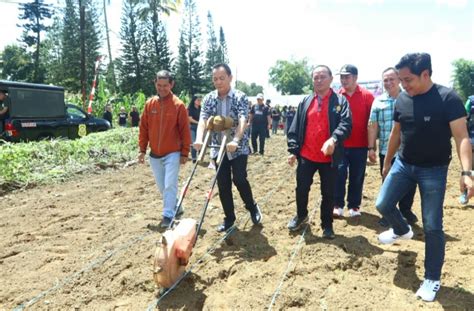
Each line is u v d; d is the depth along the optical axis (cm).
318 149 483
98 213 648
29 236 534
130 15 4444
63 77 4425
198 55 5541
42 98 1277
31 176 888
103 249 481
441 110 350
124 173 1026
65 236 535
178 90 5491
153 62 4581
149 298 371
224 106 503
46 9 5553
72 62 4281
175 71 5372
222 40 6956
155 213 641
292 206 682
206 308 351
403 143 379
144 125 564
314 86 478
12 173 850
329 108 475
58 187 860
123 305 360
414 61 349
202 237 518
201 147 469
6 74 5747
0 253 476
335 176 488
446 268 425
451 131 355
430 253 365
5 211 664
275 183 895
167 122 541
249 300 361
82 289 388
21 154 910
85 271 423
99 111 2564
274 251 470
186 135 552
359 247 474
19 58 5653
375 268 427
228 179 522
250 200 540
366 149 582
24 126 1203
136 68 4559
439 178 363
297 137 503
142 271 414
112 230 556
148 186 862
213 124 457
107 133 1313
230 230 536
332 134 471
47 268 436
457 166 1134
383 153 564
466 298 366
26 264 444
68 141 1097
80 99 2633
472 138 683
